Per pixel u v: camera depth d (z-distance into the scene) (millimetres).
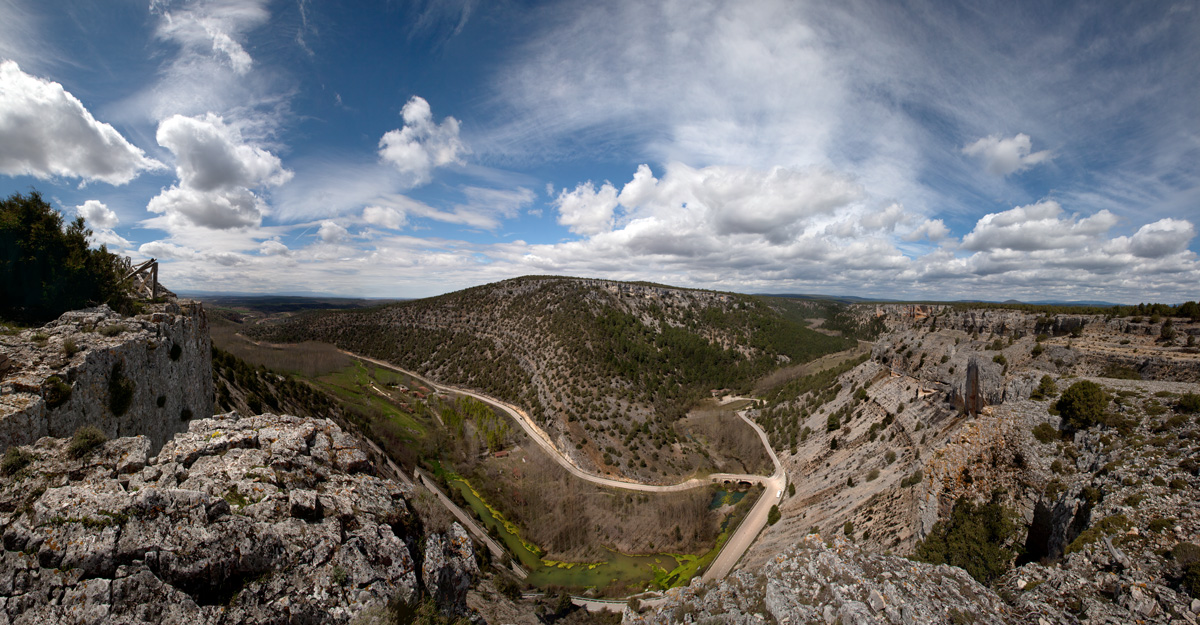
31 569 11555
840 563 21578
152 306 34031
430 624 15562
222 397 48406
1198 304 43812
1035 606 20422
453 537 19469
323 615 13695
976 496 36156
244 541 13703
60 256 28219
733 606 22188
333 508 16219
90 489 13273
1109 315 49844
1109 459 29250
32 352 20953
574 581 70125
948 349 71062
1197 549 19328
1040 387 41781
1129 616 18547
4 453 15906
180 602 12273
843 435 82688
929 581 20906
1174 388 33938
